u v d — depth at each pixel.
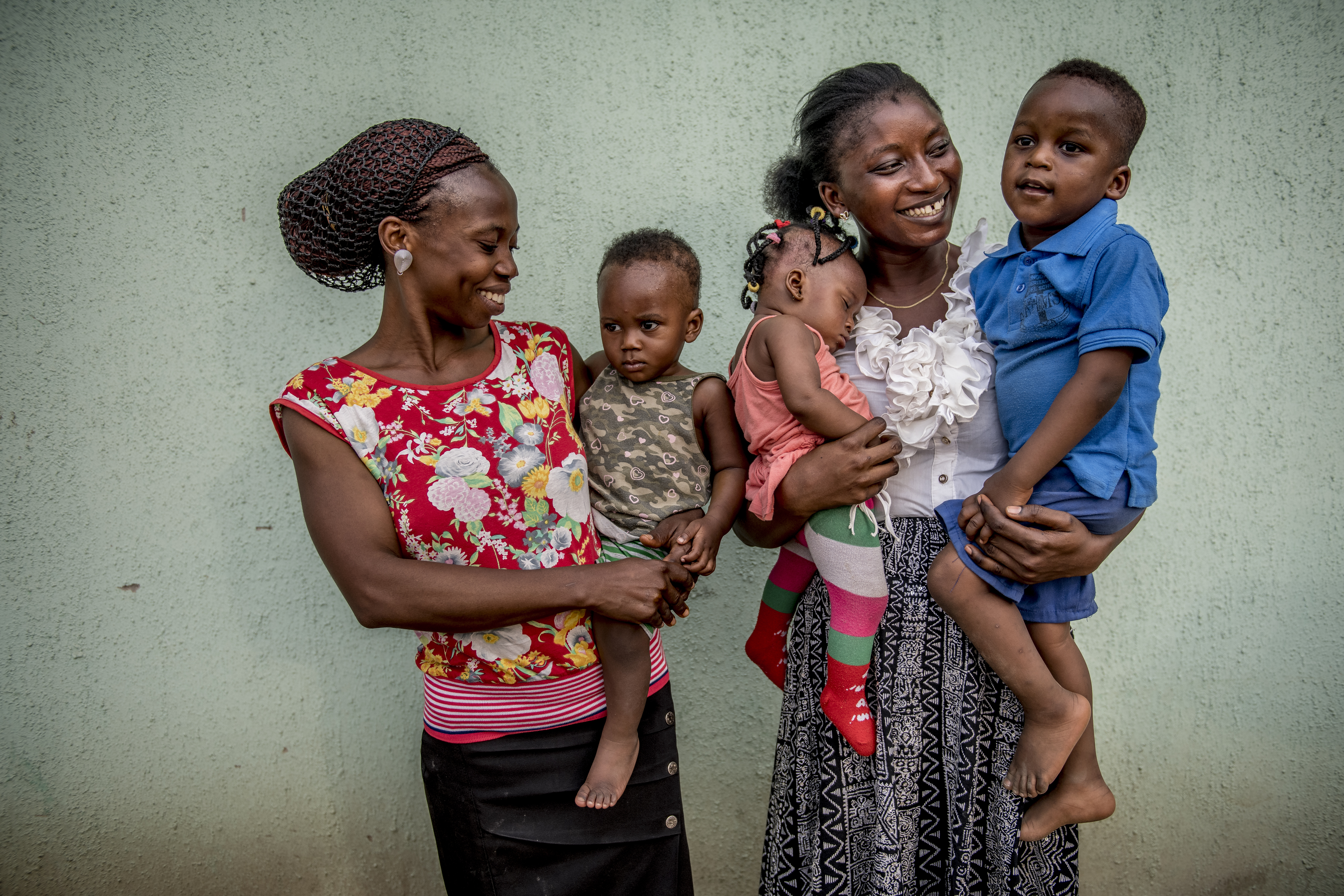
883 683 1.63
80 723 2.11
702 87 2.12
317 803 2.20
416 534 1.44
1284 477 2.19
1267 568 2.21
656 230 1.71
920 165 1.55
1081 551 1.51
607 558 1.67
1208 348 2.16
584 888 1.61
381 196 1.38
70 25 1.97
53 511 2.05
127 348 2.05
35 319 2.02
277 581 2.14
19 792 2.11
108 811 2.15
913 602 1.62
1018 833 1.62
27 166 1.98
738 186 2.16
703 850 2.31
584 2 2.08
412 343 1.49
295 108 2.05
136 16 1.98
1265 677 2.24
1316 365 2.16
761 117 2.14
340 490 1.42
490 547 1.48
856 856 1.68
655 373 1.68
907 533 1.65
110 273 2.03
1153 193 2.14
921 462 1.65
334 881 2.23
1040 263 1.54
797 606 1.80
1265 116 2.11
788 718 1.78
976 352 1.61
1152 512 2.20
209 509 2.11
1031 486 1.50
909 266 1.71
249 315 2.08
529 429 1.51
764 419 1.66
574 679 1.57
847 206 1.65
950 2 2.11
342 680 2.18
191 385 2.08
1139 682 2.25
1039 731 1.57
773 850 1.81
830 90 1.64
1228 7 2.09
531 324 1.67
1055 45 2.13
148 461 2.08
